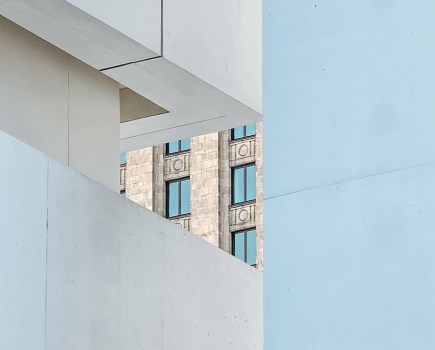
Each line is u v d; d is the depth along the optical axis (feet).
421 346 26.66
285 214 29.66
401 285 27.25
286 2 31.22
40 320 39.58
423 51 28.19
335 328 28.17
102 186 42.73
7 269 38.75
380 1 29.27
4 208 38.99
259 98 49.37
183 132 54.29
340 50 29.78
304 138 29.86
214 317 46.80
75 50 43.96
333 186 28.96
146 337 43.50
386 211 27.89
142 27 43.09
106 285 42.19
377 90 28.81
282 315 29.12
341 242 28.48
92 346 41.29
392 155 28.09
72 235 41.19
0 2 40.98
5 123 44.19
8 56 44.78
